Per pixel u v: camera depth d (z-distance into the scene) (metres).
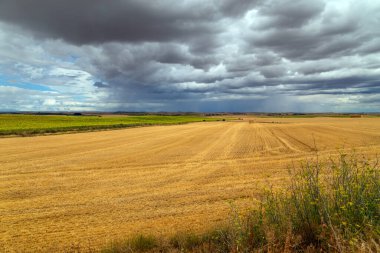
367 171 5.34
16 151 22.62
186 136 39.31
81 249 5.98
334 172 5.41
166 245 5.41
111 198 10.03
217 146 26.92
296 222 4.74
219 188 11.23
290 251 4.18
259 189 10.73
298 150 22.80
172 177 13.58
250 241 4.63
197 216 7.90
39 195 10.48
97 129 52.75
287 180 11.93
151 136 39.16
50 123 61.06
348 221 4.36
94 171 15.09
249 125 74.56
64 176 13.81
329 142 28.08
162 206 9.01
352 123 74.00
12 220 7.88
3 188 11.50
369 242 3.93
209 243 5.25
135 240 5.61
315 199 4.75
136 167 16.25
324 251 4.24
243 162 17.62
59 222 7.68
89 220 7.82
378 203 4.67
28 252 5.92
